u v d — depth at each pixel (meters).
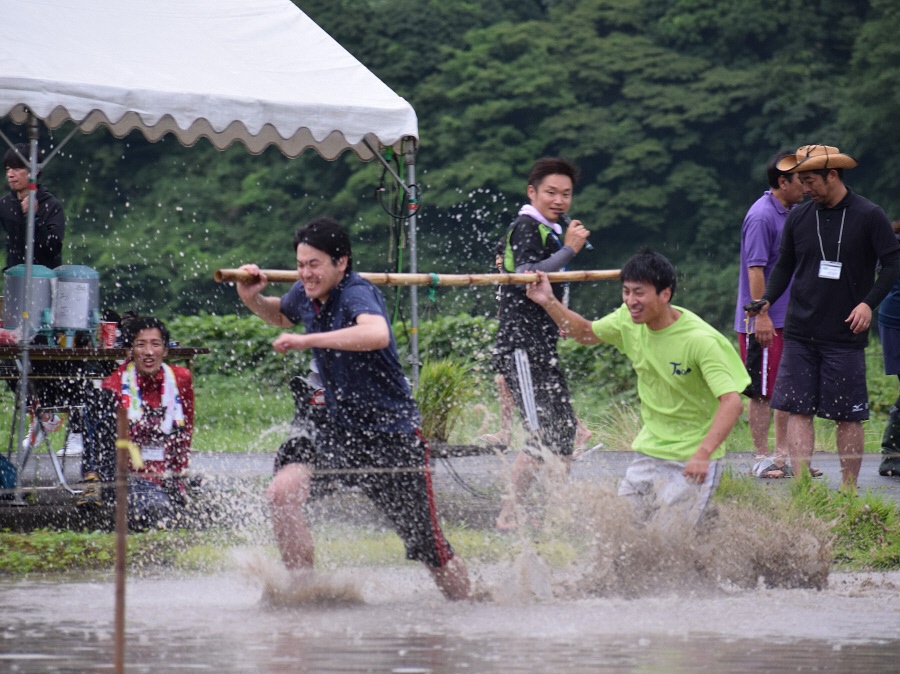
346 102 25.19
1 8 24.03
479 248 94.25
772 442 33.97
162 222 101.06
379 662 12.52
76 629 14.20
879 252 23.22
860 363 23.48
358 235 97.88
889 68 97.19
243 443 36.78
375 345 15.48
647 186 98.75
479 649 13.24
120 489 10.34
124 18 25.23
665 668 12.31
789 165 26.08
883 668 12.39
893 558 19.91
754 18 101.31
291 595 16.06
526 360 21.80
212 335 50.31
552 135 98.31
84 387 24.22
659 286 17.73
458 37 105.75
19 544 20.17
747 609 15.93
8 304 23.80
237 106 23.81
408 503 16.20
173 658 12.66
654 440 18.30
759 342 26.16
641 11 104.69
